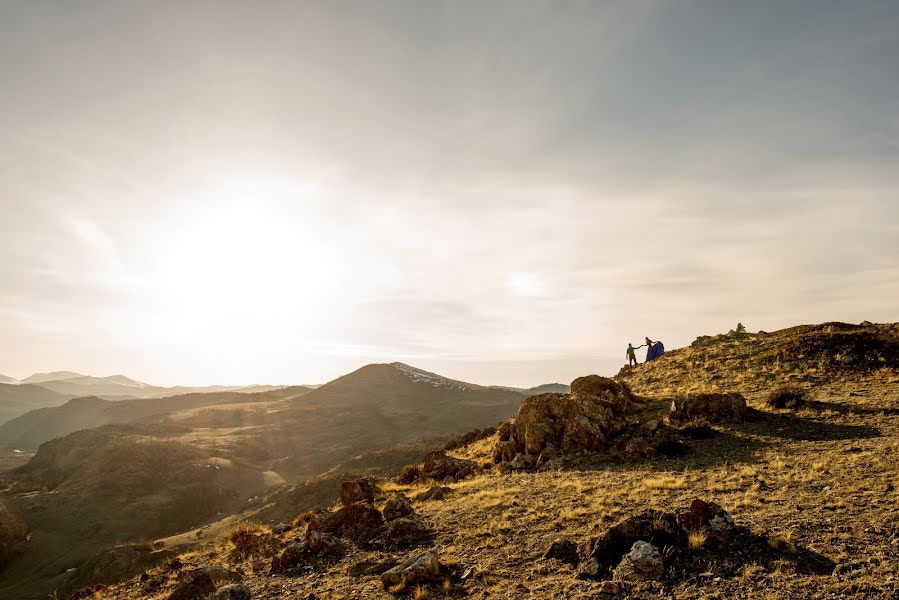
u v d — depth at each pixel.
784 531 11.14
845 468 15.75
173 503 165.88
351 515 17.73
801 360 34.69
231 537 22.09
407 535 15.77
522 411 28.98
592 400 28.67
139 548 91.00
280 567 15.03
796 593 8.60
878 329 38.22
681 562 10.30
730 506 13.55
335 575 13.60
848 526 11.09
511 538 13.99
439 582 11.68
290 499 114.12
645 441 23.50
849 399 25.28
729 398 25.91
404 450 145.12
